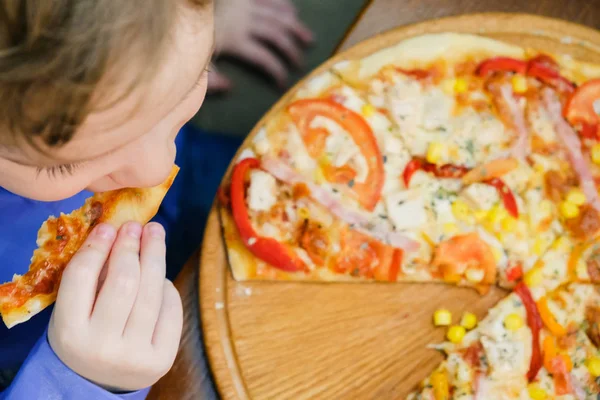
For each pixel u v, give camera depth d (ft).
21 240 1.52
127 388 1.43
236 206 1.72
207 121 2.23
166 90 1.01
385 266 1.73
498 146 1.82
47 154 0.99
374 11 1.87
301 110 1.81
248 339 1.67
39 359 1.39
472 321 1.71
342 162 1.78
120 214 1.54
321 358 1.67
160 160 1.29
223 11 1.34
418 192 1.79
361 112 1.83
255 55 2.34
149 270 1.43
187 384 1.65
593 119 1.82
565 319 1.72
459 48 1.86
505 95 1.84
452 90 1.85
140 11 0.85
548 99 1.84
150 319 1.41
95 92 0.87
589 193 1.78
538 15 1.87
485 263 1.74
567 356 1.69
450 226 1.77
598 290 1.74
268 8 2.35
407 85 1.84
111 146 1.08
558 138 1.82
